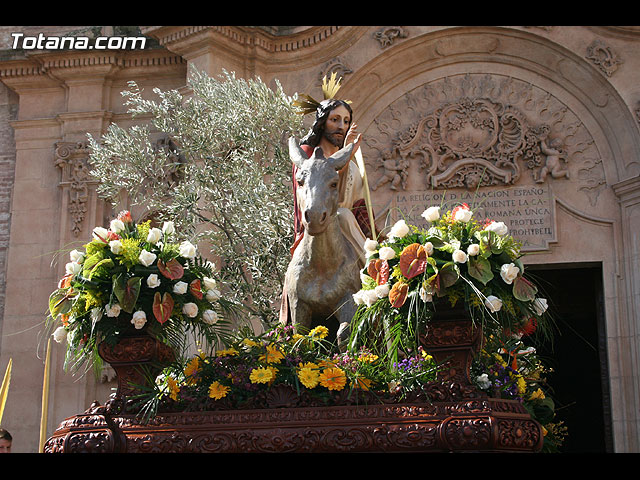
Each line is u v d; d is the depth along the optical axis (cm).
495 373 761
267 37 1562
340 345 737
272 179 1375
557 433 898
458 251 659
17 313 1598
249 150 1347
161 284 741
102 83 1656
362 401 656
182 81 1642
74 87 1664
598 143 1504
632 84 1481
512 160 1528
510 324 709
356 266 761
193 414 673
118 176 1408
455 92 1572
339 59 1572
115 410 700
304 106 916
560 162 1516
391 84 1591
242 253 1337
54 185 1644
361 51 1571
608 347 1441
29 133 1673
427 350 665
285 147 1355
